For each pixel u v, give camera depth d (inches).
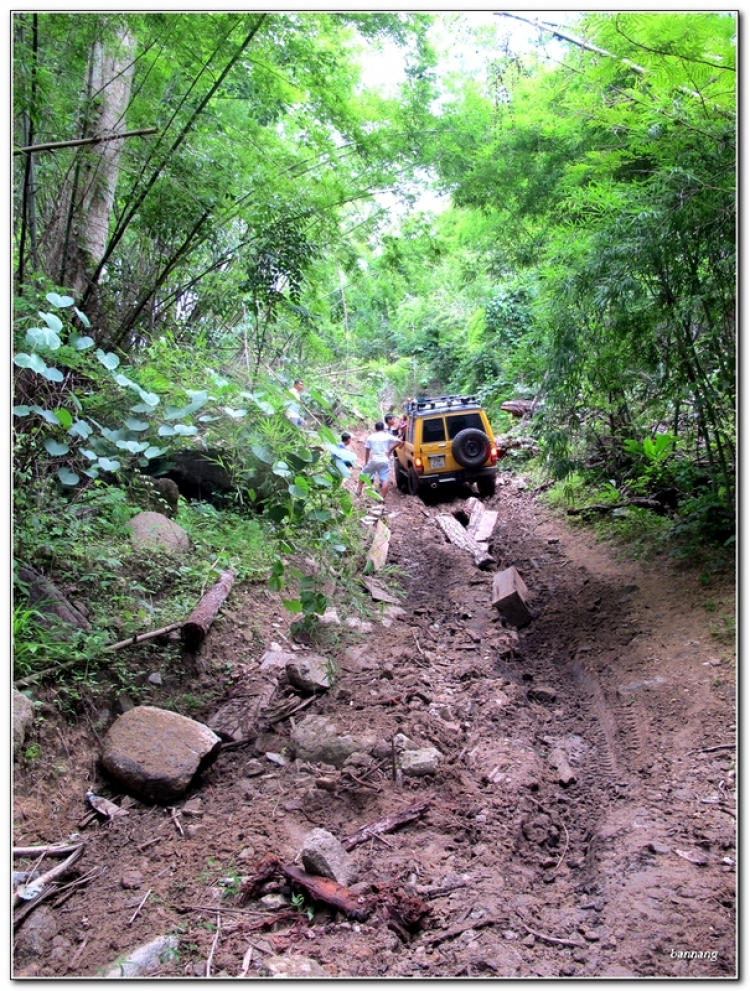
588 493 371.2
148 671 177.6
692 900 109.9
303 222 306.2
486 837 135.8
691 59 200.8
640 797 143.9
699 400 243.9
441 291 1010.7
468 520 413.1
